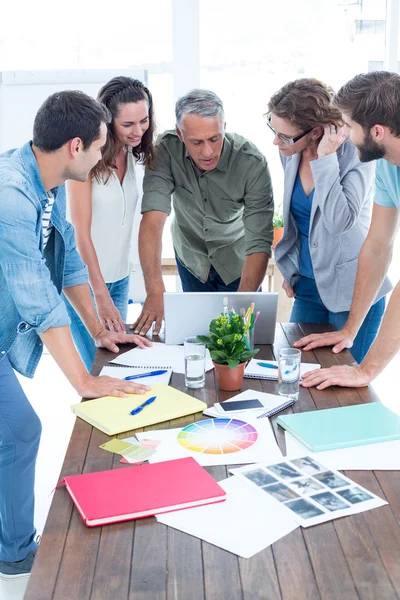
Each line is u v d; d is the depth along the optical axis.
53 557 1.10
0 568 2.19
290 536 1.15
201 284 2.99
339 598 1.00
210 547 1.12
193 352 1.78
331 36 4.27
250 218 2.55
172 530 1.17
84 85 4.13
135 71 4.16
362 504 1.23
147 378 1.86
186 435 1.51
